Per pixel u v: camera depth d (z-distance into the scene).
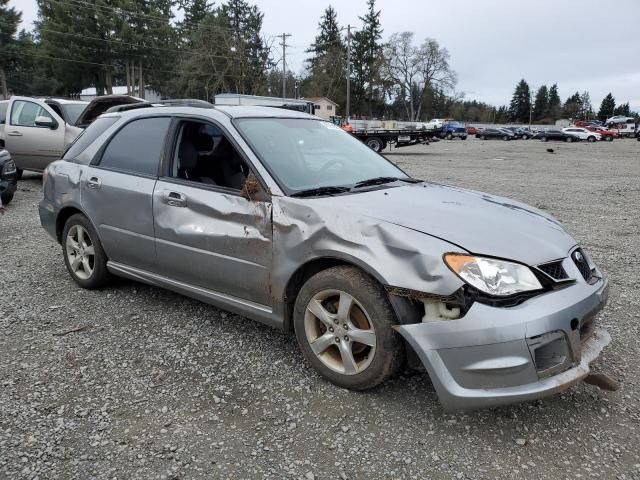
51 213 4.90
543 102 124.19
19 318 4.14
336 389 3.13
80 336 3.83
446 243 2.72
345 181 3.70
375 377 2.93
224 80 54.28
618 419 2.88
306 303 3.16
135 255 4.16
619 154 29.31
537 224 3.21
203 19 67.81
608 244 6.88
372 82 84.38
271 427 2.78
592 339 2.99
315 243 3.04
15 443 2.61
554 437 2.72
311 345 3.20
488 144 44.44
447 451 2.60
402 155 27.22
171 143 3.99
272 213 3.23
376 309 2.84
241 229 3.37
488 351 2.54
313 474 2.43
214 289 3.68
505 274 2.63
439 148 36.41
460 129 59.97
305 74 83.38
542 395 2.54
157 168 4.00
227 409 2.93
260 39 66.88
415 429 2.77
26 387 3.13
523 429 2.78
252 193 3.33
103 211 4.32
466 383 2.59
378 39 84.38
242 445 2.63
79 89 67.31
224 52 54.53
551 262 2.81
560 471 2.47
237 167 3.62
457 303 2.61
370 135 26.53
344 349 3.04
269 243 3.25
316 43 82.81
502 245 2.78
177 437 2.69
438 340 2.63
